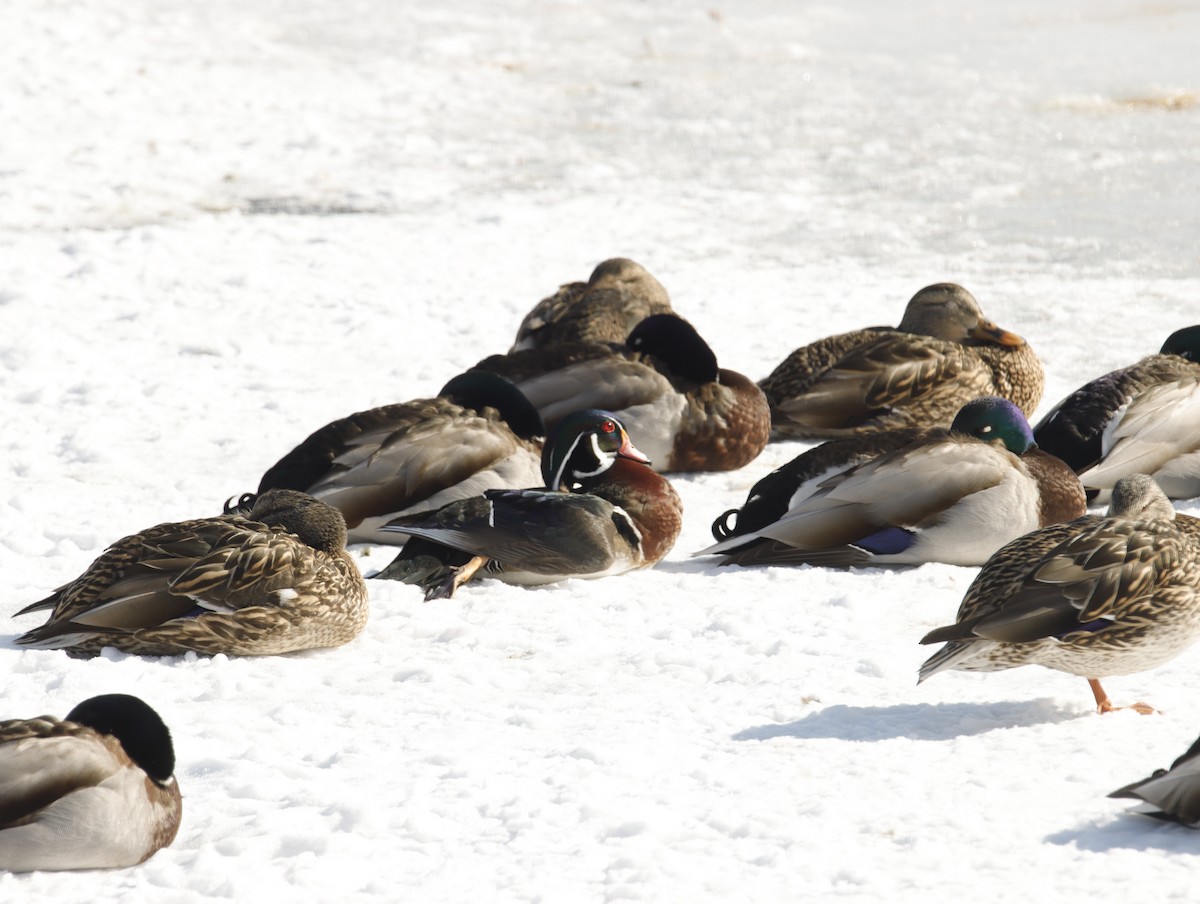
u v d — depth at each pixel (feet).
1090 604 24.94
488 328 59.93
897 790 23.67
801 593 34.53
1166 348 44.98
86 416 49.39
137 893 21.11
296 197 80.43
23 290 63.36
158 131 92.38
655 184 81.46
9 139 89.45
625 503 36.65
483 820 23.38
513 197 79.61
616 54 115.55
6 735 21.53
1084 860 21.04
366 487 38.14
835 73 107.24
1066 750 24.93
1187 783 21.33
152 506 41.27
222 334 59.11
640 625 32.60
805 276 65.46
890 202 76.59
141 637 30.14
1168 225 70.18
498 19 129.59
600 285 54.24
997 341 49.44
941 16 127.34
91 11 125.29
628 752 25.41
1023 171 80.94
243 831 23.21
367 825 23.17
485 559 35.60
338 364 55.72
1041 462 36.70
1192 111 91.56
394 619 33.14
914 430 38.27
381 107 99.19
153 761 22.48
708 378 45.68
